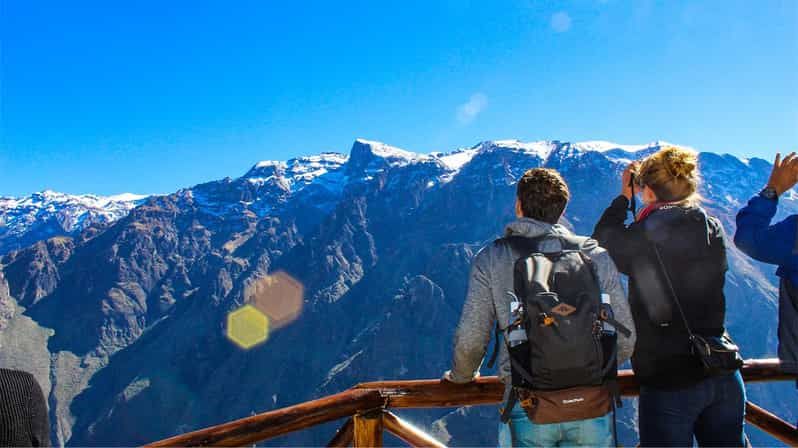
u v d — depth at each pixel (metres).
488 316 2.00
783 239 2.02
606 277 1.94
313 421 2.06
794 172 2.06
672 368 2.00
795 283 2.05
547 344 1.79
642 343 2.06
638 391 2.31
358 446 2.24
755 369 2.45
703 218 2.05
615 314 1.93
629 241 2.10
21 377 1.22
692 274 2.00
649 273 2.04
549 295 1.82
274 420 2.00
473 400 2.28
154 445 1.86
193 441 1.87
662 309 2.01
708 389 2.00
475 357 2.05
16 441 1.15
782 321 2.11
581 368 1.79
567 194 2.06
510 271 1.97
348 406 2.16
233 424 1.96
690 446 2.00
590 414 1.83
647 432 2.05
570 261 1.91
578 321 1.80
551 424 1.87
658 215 2.06
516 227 2.04
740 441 2.06
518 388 1.88
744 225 2.10
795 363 2.06
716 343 1.95
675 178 2.13
